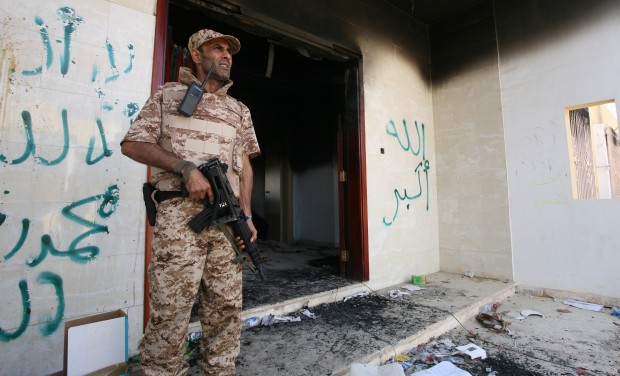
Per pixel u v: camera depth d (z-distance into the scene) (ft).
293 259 15.17
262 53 15.38
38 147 5.41
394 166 12.10
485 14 12.83
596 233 10.27
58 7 5.70
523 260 11.66
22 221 5.22
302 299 8.98
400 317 8.36
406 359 6.69
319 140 19.93
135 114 6.38
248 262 4.69
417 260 12.69
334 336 7.18
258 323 7.88
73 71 5.80
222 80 4.67
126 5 6.45
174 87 4.42
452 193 13.52
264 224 22.27
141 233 6.32
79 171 5.75
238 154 4.77
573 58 10.83
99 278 5.84
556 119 11.11
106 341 4.49
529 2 11.78
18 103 5.28
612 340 7.66
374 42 11.91
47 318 5.35
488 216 12.49
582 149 12.14
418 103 13.56
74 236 5.65
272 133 20.54
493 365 6.55
